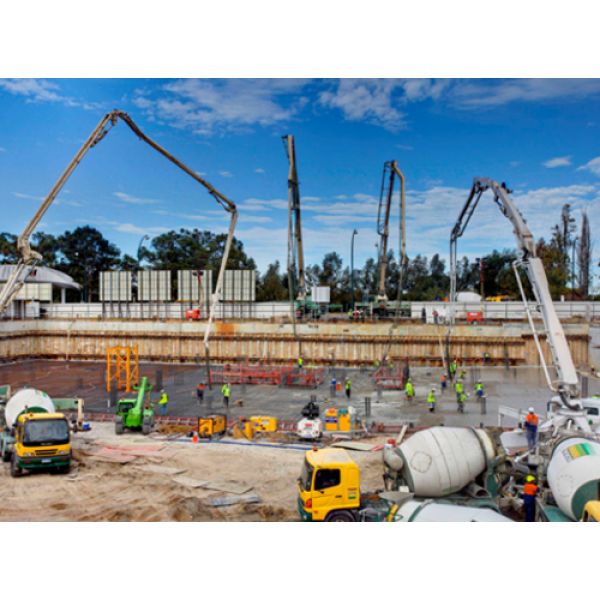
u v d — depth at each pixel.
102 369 58.38
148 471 21.45
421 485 14.35
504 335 57.94
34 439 20.69
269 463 22.58
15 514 16.50
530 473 16.03
